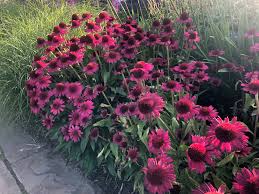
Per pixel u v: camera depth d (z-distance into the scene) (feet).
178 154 2.24
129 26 3.39
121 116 2.54
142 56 3.37
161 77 3.05
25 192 2.83
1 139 3.46
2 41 4.01
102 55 3.21
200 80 2.86
